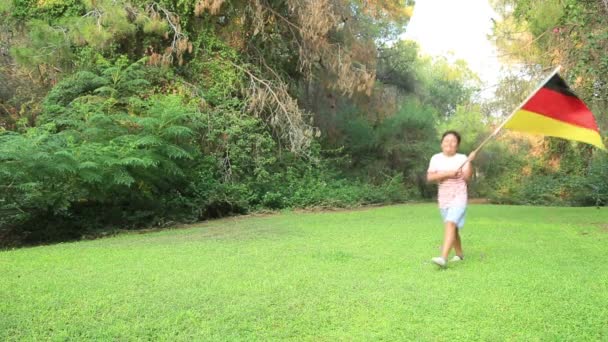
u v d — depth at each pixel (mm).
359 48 20719
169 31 16797
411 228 10648
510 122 6875
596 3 12359
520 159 27453
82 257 7484
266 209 16469
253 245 8586
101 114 12234
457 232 7066
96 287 5637
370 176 26094
